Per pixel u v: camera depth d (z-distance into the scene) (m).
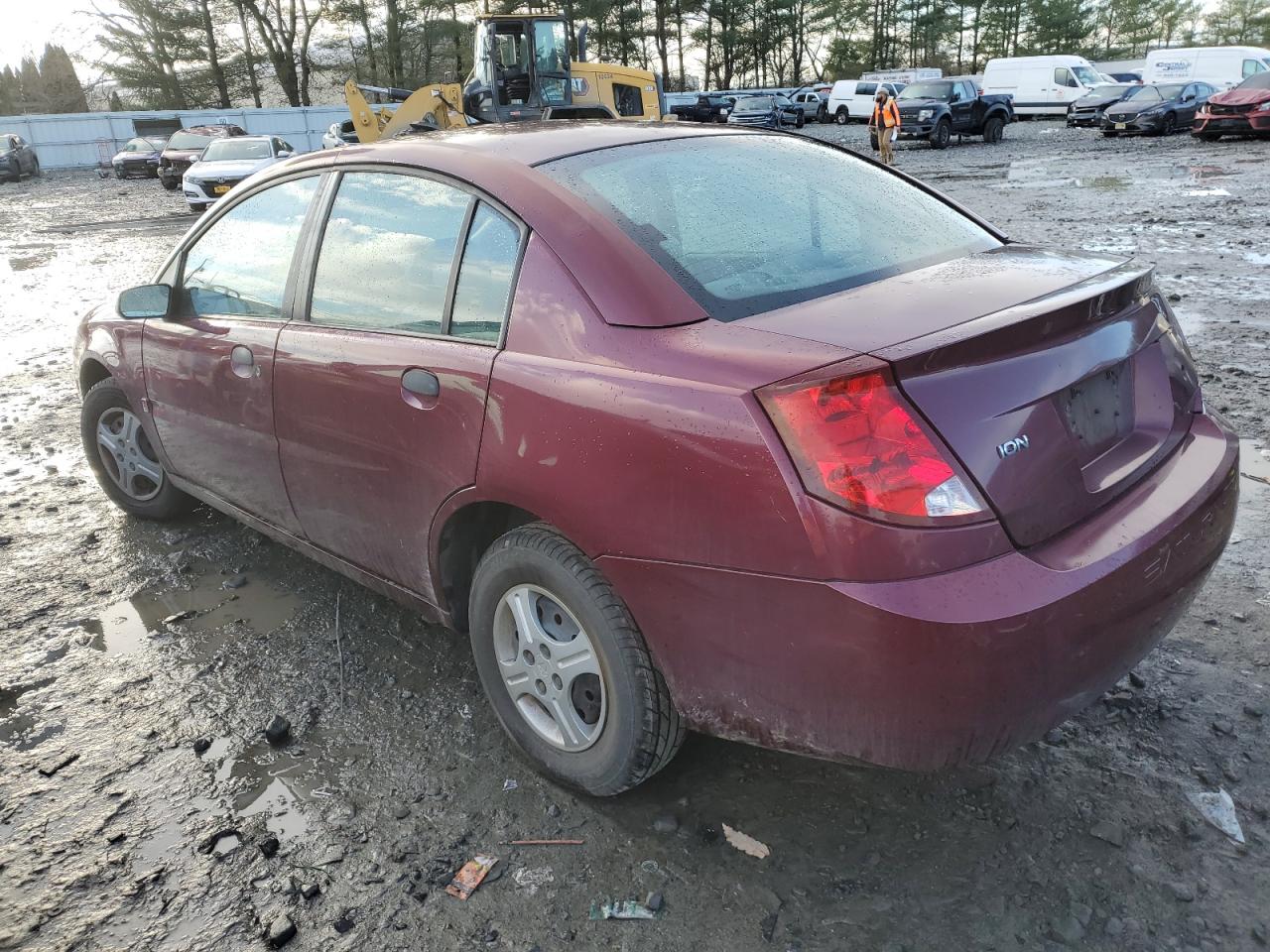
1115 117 27.77
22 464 5.47
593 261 2.30
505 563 2.49
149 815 2.60
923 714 1.88
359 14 53.12
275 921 2.22
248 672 3.26
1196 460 2.40
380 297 2.85
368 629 3.50
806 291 2.32
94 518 4.62
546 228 2.41
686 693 2.18
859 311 2.12
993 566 1.88
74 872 2.40
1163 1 95.81
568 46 16.30
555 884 2.30
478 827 2.49
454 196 2.67
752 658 2.02
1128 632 2.04
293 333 3.10
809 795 2.53
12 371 7.74
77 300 10.79
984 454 1.90
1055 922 2.11
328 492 3.09
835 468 1.83
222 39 53.66
